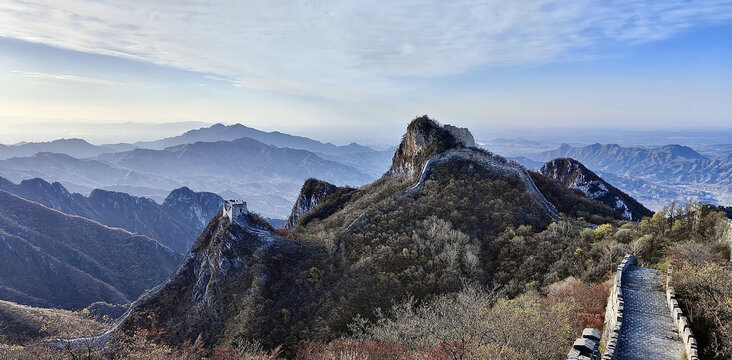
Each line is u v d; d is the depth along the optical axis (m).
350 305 68.50
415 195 98.62
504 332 31.94
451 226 84.00
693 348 27.02
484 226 84.25
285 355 65.19
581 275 56.66
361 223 92.06
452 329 36.72
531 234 78.88
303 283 80.50
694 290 33.66
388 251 79.38
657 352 28.47
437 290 67.94
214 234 99.06
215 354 57.56
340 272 80.06
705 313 30.72
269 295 80.00
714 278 33.00
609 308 36.69
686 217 60.50
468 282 67.69
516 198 91.44
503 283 67.94
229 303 81.88
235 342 70.56
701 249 42.25
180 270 97.44
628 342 29.81
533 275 65.75
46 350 41.25
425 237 81.69
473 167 103.56
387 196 109.06
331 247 87.75
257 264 86.12
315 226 116.12
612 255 56.06
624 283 40.91
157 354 46.41
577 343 25.06
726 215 55.22
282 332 71.25
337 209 133.25
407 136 135.50
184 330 81.75
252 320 74.69
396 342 41.09
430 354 31.91
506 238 79.00
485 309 39.66
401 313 57.91
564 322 34.19
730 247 43.47
